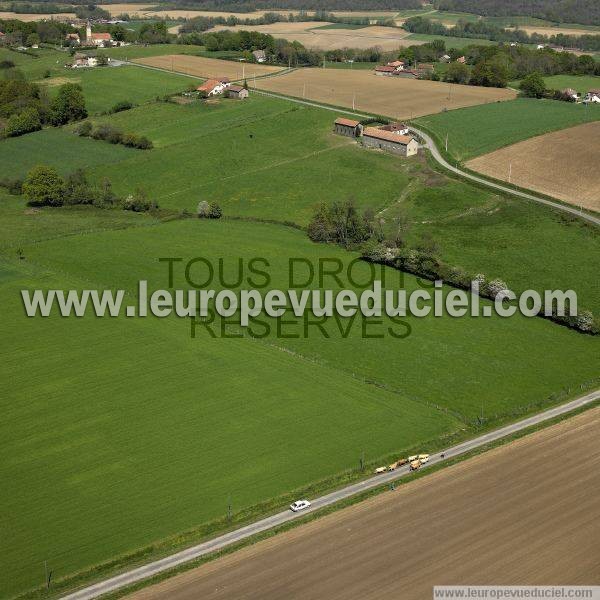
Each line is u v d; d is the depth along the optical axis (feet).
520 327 410.93
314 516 274.98
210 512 279.49
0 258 481.46
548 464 300.20
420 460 302.04
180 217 564.71
